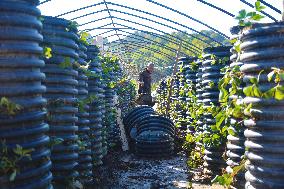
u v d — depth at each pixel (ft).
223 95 11.04
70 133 12.30
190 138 23.25
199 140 20.38
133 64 75.31
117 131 28.45
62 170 12.16
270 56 9.06
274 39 8.99
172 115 36.09
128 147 28.12
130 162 24.26
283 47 8.98
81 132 15.06
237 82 10.67
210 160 18.16
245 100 9.71
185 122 29.12
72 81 12.36
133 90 51.65
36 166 8.30
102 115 19.97
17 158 7.79
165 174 21.17
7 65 7.75
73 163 12.43
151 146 25.58
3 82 7.76
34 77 8.16
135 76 74.13
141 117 28.86
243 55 9.77
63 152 12.14
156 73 83.82
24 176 7.97
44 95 11.80
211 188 17.70
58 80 11.93
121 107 34.81
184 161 24.72
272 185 9.16
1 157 7.70
